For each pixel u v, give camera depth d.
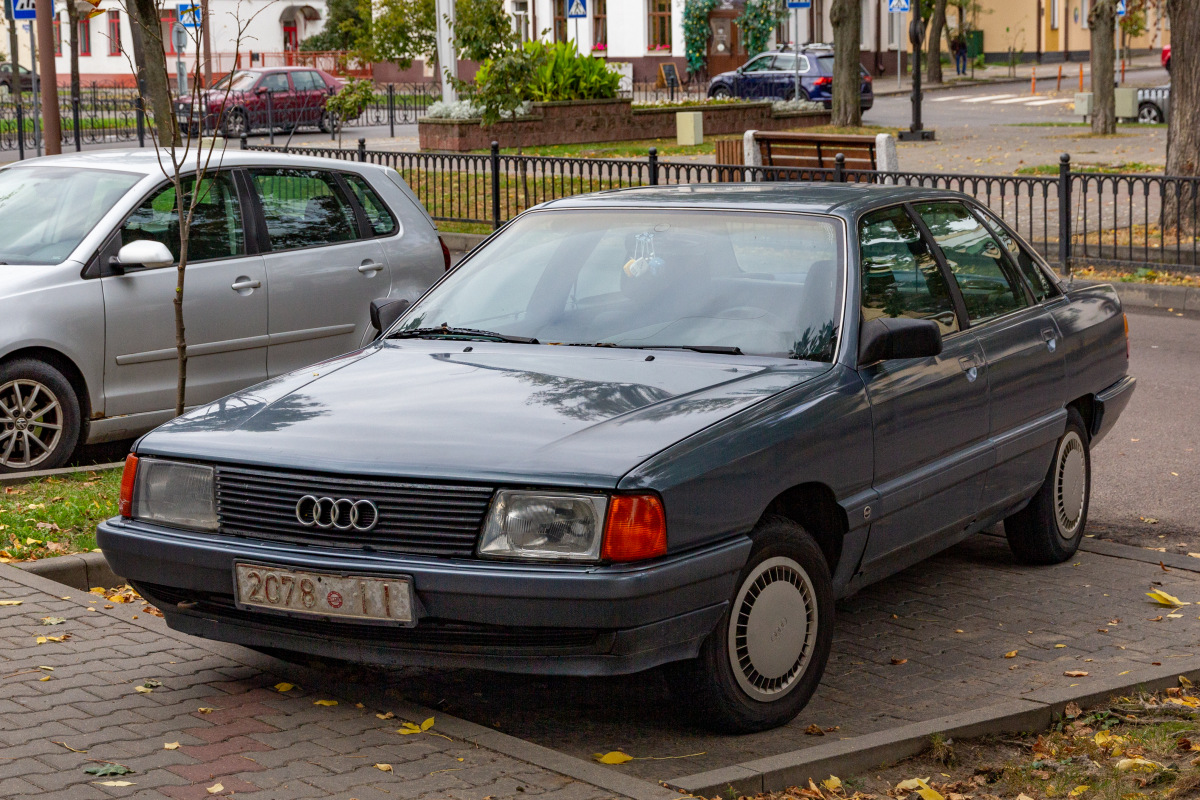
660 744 4.48
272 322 8.61
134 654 4.97
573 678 5.10
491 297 5.54
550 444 4.18
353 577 4.08
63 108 33.97
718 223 5.44
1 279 7.68
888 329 4.90
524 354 5.05
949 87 53.94
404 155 19.19
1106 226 17.86
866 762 4.39
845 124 34.78
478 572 3.97
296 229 8.85
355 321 9.04
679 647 4.17
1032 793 4.26
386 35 44.41
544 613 3.96
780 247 5.27
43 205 8.28
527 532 4.02
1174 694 5.18
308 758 4.02
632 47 52.66
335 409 4.60
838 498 4.75
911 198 5.80
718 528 4.21
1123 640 5.72
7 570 5.86
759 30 49.88
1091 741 4.68
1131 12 51.75
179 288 7.25
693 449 4.18
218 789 3.77
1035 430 6.09
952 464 5.41
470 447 4.18
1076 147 28.78
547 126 30.50
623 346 5.06
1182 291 14.10
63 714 4.36
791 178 16.48
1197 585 6.47
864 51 58.81
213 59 57.62
